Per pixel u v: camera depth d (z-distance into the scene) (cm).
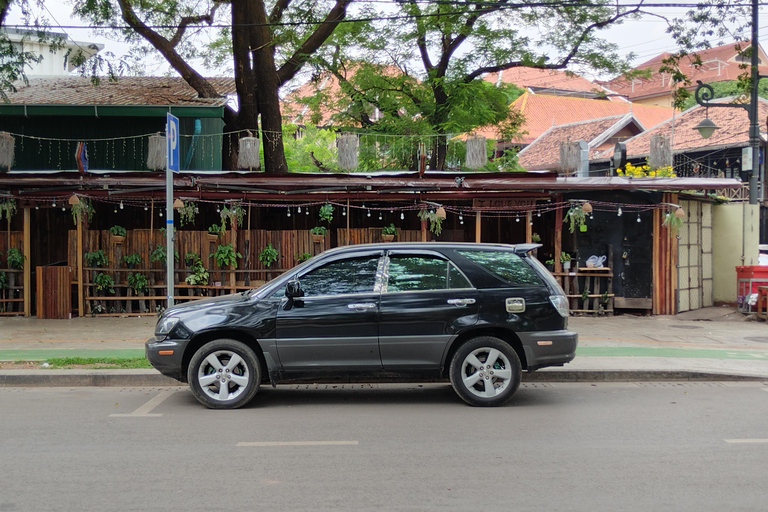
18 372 904
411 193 1462
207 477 534
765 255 1962
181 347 762
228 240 1479
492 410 764
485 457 586
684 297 1622
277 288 777
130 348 1099
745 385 920
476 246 803
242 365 770
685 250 1633
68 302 1425
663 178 1524
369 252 793
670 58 1549
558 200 1523
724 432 672
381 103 2423
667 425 698
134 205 1496
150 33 1747
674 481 527
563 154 1506
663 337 1277
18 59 1525
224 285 1473
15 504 476
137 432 668
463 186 1434
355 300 768
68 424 699
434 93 2348
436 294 775
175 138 953
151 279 1457
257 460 577
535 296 779
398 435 657
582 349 1134
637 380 950
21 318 1427
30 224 1545
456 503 478
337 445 622
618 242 1561
